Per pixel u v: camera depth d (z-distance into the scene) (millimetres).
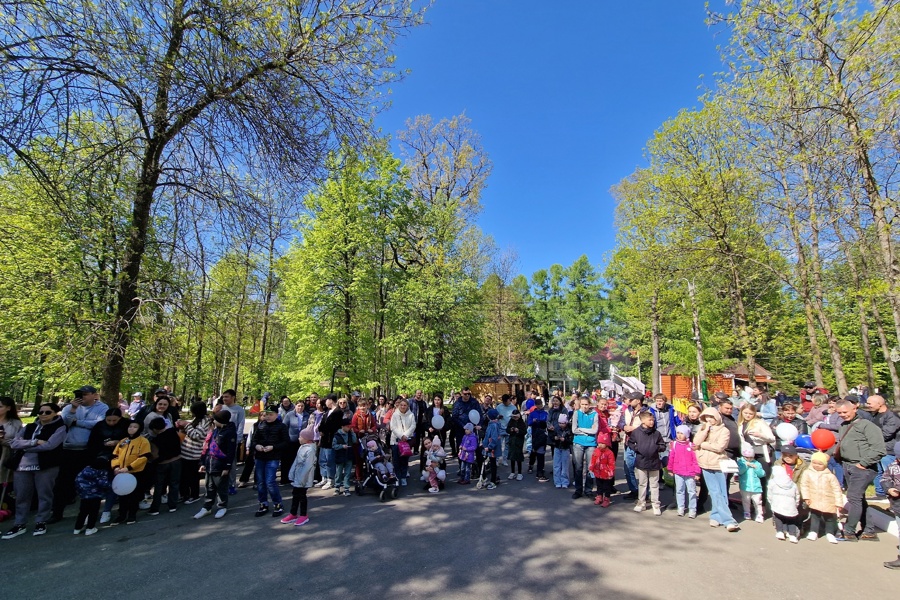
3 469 6543
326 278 19031
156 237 9477
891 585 4656
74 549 5488
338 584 4469
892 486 5508
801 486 6289
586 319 46719
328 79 7398
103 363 8531
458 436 12195
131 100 6816
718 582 4652
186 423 8469
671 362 27375
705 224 14938
